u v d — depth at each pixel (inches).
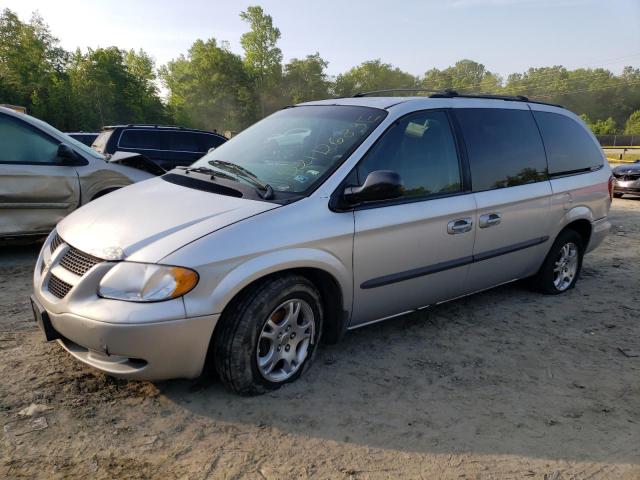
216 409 114.3
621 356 152.7
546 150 185.6
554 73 4402.1
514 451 105.8
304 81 3582.7
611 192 216.8
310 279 128.9
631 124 3612.2
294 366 127.0
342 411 116.6
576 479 98.5
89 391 118.5
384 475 97.0
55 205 225.6
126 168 246.8
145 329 101.3
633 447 108.9
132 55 2834.6
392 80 4340.6
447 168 151.4
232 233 110.2
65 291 111.0
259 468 97.0
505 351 152.6
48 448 98.9
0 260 224.2
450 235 149.3
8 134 217.8
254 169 139.0
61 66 2503.7
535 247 183.0
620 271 249.3
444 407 120.8
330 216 123.9
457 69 5625.0
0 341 141.2
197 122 3152.1
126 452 99.3
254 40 3385.8
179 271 103.7
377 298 138.1
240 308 112.3
